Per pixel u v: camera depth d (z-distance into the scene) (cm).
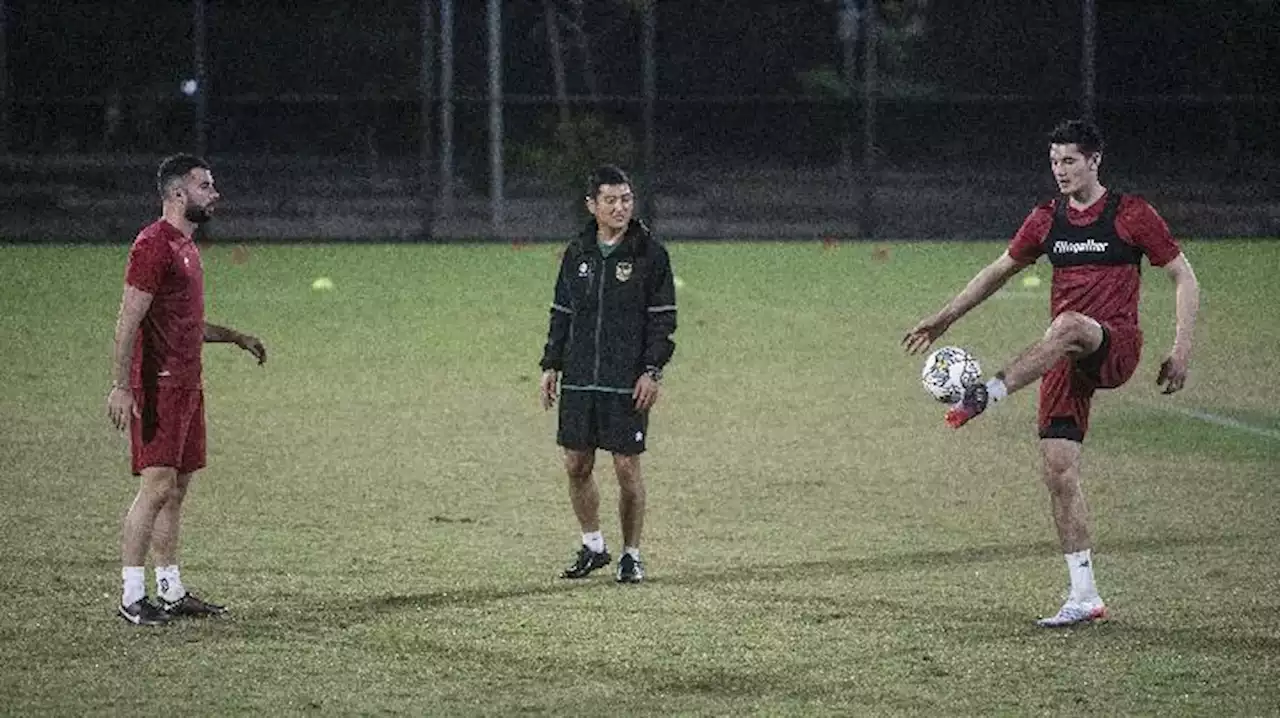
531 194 10862
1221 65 10856
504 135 10825
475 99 10775
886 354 5862
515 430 4428
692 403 4878
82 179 10625
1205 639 2477
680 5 10981
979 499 3600
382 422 4541
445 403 4850
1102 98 10856
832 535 3253
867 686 2248
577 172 10762
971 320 6812
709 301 7438
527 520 3400
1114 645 2447
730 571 2950
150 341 2573
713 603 2711
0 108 10581
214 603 2716
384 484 3750
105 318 6694
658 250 2877
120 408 2531
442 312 7044
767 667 2339
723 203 10919
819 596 2758
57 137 10619
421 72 10762
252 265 9100
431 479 3806
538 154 10825
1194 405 4831
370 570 2955
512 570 2966
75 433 4341
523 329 6512
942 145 10894
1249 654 2398
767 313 7012
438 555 3081
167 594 2631
